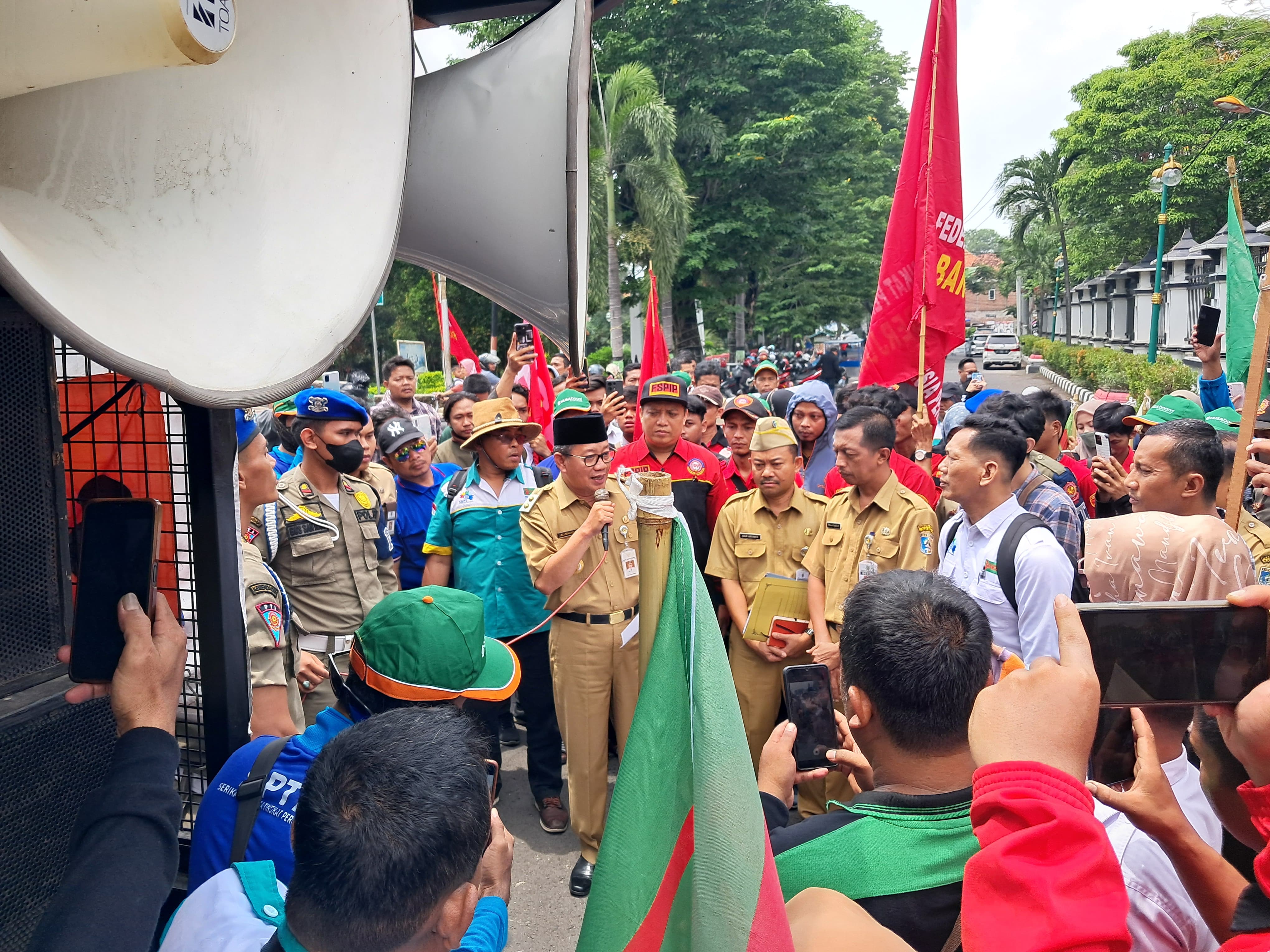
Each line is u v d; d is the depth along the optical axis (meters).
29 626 1.35
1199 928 1.52
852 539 3.71
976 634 1.47
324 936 1.03
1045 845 0.98
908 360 4.67
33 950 1.04
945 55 4.45
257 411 5.03
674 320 34.09
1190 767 1.86
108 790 1.16
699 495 4.73
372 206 1.37
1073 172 31.00
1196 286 24.88
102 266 1.10
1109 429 5.20
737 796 1.12
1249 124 22.45
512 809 4.41
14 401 1.31
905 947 1.14
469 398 6.19
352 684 1.68
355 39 1.43
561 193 1.87
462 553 4.37
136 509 1.30
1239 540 2.48
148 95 1.25
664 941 1.18
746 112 34.56
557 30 1.91
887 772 1.49
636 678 3.78
